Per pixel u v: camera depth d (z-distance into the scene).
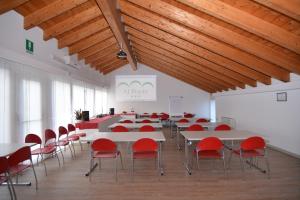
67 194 3.35
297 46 3.65
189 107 12.20
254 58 5.33
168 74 11.75
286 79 5.43
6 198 3.22
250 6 3.52
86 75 8.62
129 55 8.27
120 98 12.13
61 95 6.40
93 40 6.85
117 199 3.17
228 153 5.79
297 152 5.28
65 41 6.15
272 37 3.65
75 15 5.25
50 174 4.26
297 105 5.26
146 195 3.29
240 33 4.45
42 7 4.45
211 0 3.65
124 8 5.22
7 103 3.98
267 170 4.33
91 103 9.51
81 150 6.45
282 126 5.81
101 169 4.55
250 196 3.22
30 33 4.69
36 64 4.82
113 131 5.28
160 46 6.73
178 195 3.28
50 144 4.86
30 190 3.50
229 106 9.46
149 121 7.47
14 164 2.82
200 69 7.73
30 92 4.76
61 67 6.30
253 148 3.79
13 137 4.15
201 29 4.46
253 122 7.36
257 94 7.09
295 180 3.84
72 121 7.24
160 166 4.31
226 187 3.56
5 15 3.82
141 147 3.74
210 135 4.38
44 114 5.39
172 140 7.91
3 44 3.76
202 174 4.18
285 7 2.84
